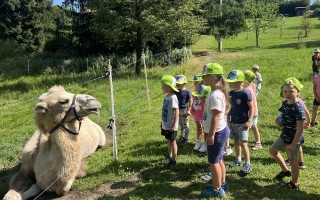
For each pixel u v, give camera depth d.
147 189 5.62
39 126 5.37
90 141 7.21
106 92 14.84
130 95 14.00
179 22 20.66
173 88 6.12
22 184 5.70
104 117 10.69
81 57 27.52
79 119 5.46
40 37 30.92
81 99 5.45
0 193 5.91
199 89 7.07
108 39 21.00
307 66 17.41
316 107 8.70
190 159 6.80
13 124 10.83
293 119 5.26
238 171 6.15
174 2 21.14
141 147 7.62
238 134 6.05
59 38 30.39
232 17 31.59
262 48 33.38
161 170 6.35
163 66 22.84
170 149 6.52
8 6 31.20
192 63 20.86
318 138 7.95
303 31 49.88
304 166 6.21
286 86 5.21
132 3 19.42
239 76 5.91
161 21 19.64
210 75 4.98
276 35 48.69
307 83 13.86
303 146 7.42
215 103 4.84
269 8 36.72
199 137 7.36
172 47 27.16
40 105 5.21
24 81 20.88
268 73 16.20
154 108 11.36
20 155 7.64
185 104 7.53
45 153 5.47
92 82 17.52
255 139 7.32
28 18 31.08
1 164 7.18
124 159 6.93
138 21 19.55
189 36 22.22
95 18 20.50
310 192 5.39
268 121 9.29
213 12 31.16
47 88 17.95
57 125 5.34
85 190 5.73
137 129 9.10
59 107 5.29
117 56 24.83
